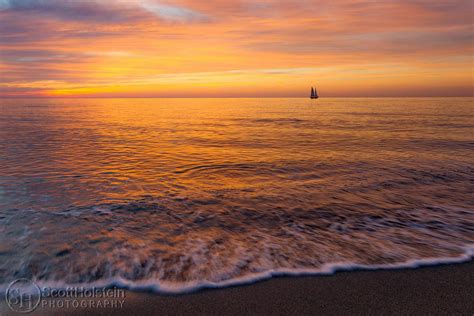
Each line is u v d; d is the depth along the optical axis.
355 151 13.48
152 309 3.03
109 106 82.56
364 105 76.31
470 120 29.19
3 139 17.03
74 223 5.21
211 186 7.85
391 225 5.30
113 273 3.67
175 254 4.19
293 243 4.57
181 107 74.75
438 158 11.63
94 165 10.40
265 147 14.88
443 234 4.89
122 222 5.34
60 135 19.22
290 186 7.87
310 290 3.34
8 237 4.59
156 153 13.02
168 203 6.43
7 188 7.37
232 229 5.12
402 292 3.28
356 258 4.07
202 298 3.20
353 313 2.96
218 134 20.52
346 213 5.90
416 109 52.56
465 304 3.07
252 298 3.20
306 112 49.41
